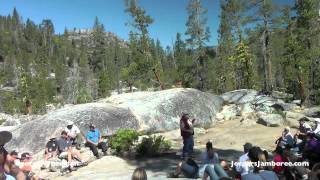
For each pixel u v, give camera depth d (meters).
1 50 152.88
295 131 20.66
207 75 57.12
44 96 82.44
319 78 36.94
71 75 121.94
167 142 18.33
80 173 15.28
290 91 36.91
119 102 24.72
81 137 19.25
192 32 56.50
